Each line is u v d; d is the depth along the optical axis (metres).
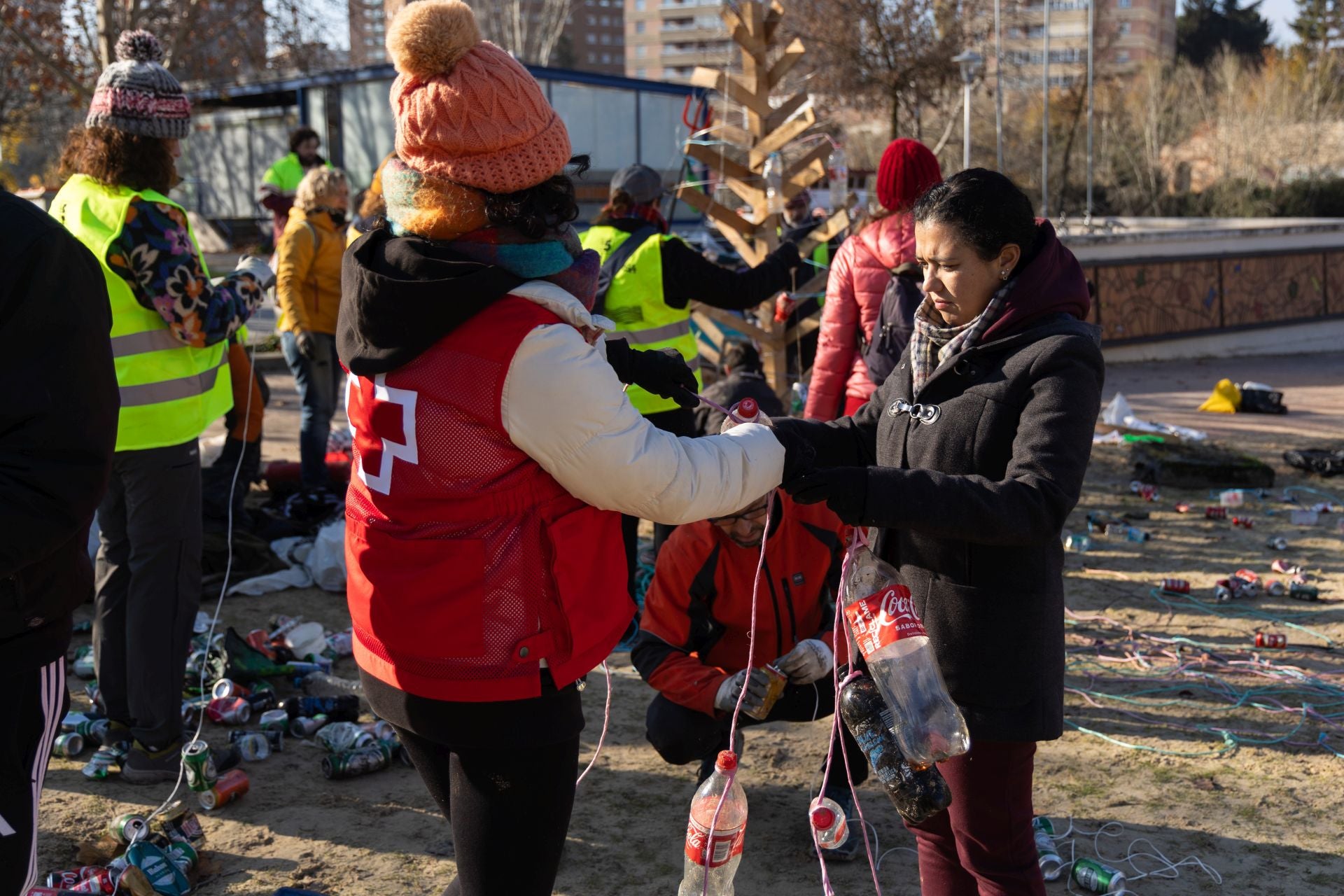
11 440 1.93
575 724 2.12
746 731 4.45
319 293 7.08
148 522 3.67
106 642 3.94
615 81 22.73
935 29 27.45
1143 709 4.66
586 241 5.12
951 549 2.29
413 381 1.99
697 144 6.96
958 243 2.22
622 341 2.34
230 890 3.29
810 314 7.00
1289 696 4.79
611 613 2.14
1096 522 7.38
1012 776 2.33
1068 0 44.06
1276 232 17.67
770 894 3.33
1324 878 3.40
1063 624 2.38
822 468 2.33
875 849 3.58
